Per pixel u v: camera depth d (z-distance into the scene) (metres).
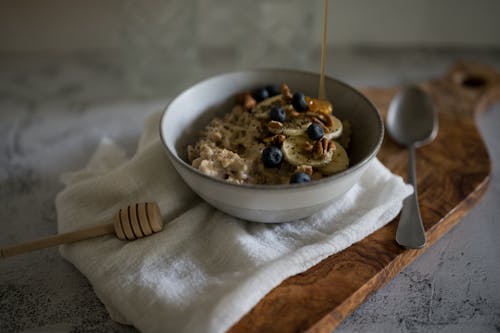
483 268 0.38
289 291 0.34
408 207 0.40
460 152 0.47
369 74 0.68
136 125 0.56
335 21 0.73
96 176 0.44
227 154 0.37
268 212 0.35
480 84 0.59
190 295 0.33
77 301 0.36
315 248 0.35
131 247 0.36
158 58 0.68
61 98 0.62
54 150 0.52
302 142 0.39
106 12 0.70
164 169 0.41
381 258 0.36
